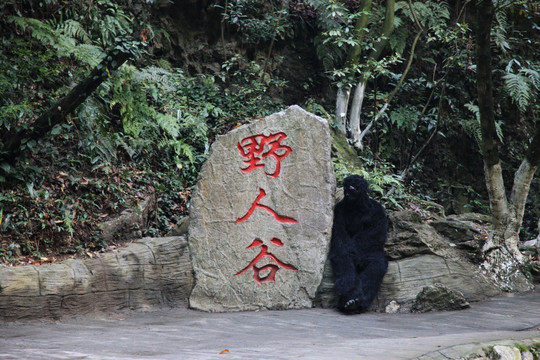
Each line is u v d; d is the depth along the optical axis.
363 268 6.85
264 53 11.44
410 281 6.85
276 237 6.96
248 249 6.96
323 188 7.01
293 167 7.10
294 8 11.73
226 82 11.01
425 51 11.94
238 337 5.08
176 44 10.84
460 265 7.20
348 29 10.36
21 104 7.97
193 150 9.53
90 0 9.83
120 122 9.45
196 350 4.41
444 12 11.52
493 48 11.88
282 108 10.66
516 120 11.95
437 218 9.28
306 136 7.13
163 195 8.87
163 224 8.61
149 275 6.74
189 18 10.90
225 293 6.85
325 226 6.91
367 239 6.91
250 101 10.42
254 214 7.05
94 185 8.17
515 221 7.68
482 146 7.45
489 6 6.90
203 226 7.09
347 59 10.78
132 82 8.90
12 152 7.55
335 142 10.20
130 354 4.24
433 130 11.59
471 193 11.67
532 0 8.95
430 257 7.12
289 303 6.79
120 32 9.80
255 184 7.12
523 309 6.41
